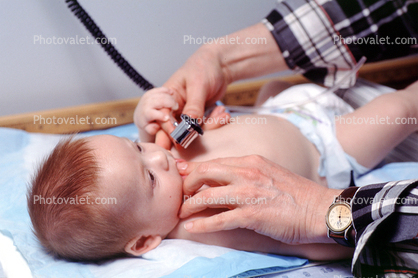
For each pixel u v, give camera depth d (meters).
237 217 0.73
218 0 1.49
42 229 0.78
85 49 1.41
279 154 0.95
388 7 1.15
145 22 1.43
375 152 1.06
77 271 0.74
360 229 0.66
